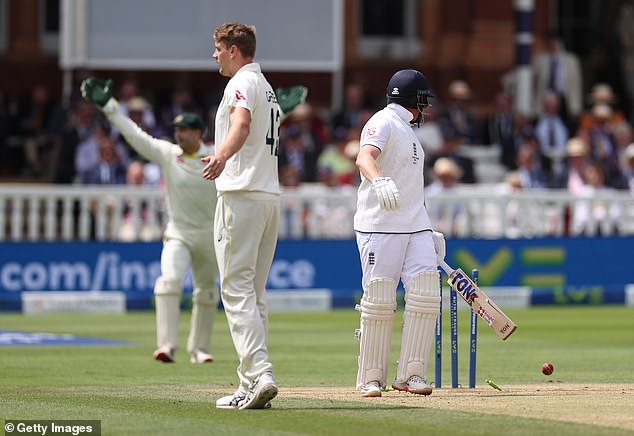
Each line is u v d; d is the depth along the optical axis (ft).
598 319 197.06
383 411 92.63
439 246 101.40
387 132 98.53
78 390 109.19
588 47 324.39
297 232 219.41
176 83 283.18
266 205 96.07
